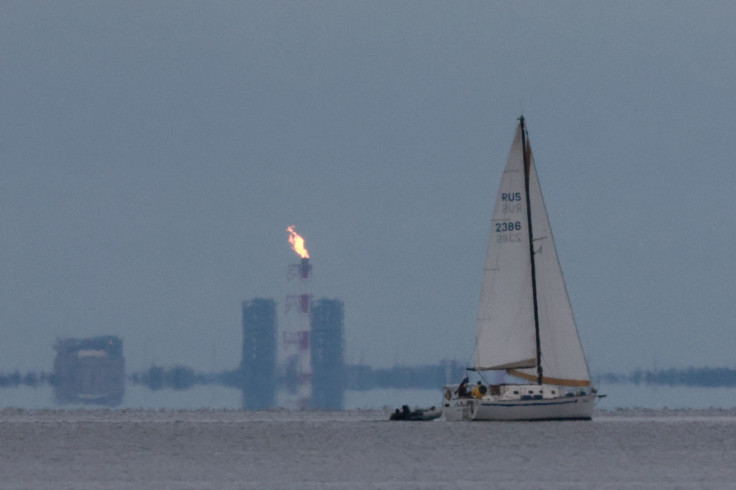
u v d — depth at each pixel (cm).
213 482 14838
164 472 16050
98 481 14938
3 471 16125
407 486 14400
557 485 14500
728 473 15925
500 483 14712
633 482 14825
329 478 15338
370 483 14725
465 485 14500
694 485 14475
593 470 16350
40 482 14800
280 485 14512
